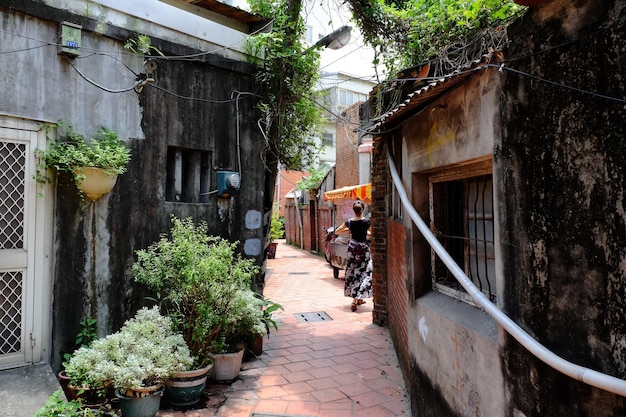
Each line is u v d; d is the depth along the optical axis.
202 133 5.22
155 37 4.75
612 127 1.60
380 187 6.53
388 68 5.12
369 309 7.64
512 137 2.11
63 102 4.07
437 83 2.57
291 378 4.53
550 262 1.88
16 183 3.81
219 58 5.35
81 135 4.17
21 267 3.81
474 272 3.01
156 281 4.20
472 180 3.04
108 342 3.63
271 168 6.25
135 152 4.59
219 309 4.27
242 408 3.83
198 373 3.82
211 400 3.98
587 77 1.70
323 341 5.78
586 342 1.71
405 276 4.05
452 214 3.39
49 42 4.00
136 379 3.31
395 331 5.29
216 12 5.54
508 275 2.16
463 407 2.66
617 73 1.58
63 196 4.07
